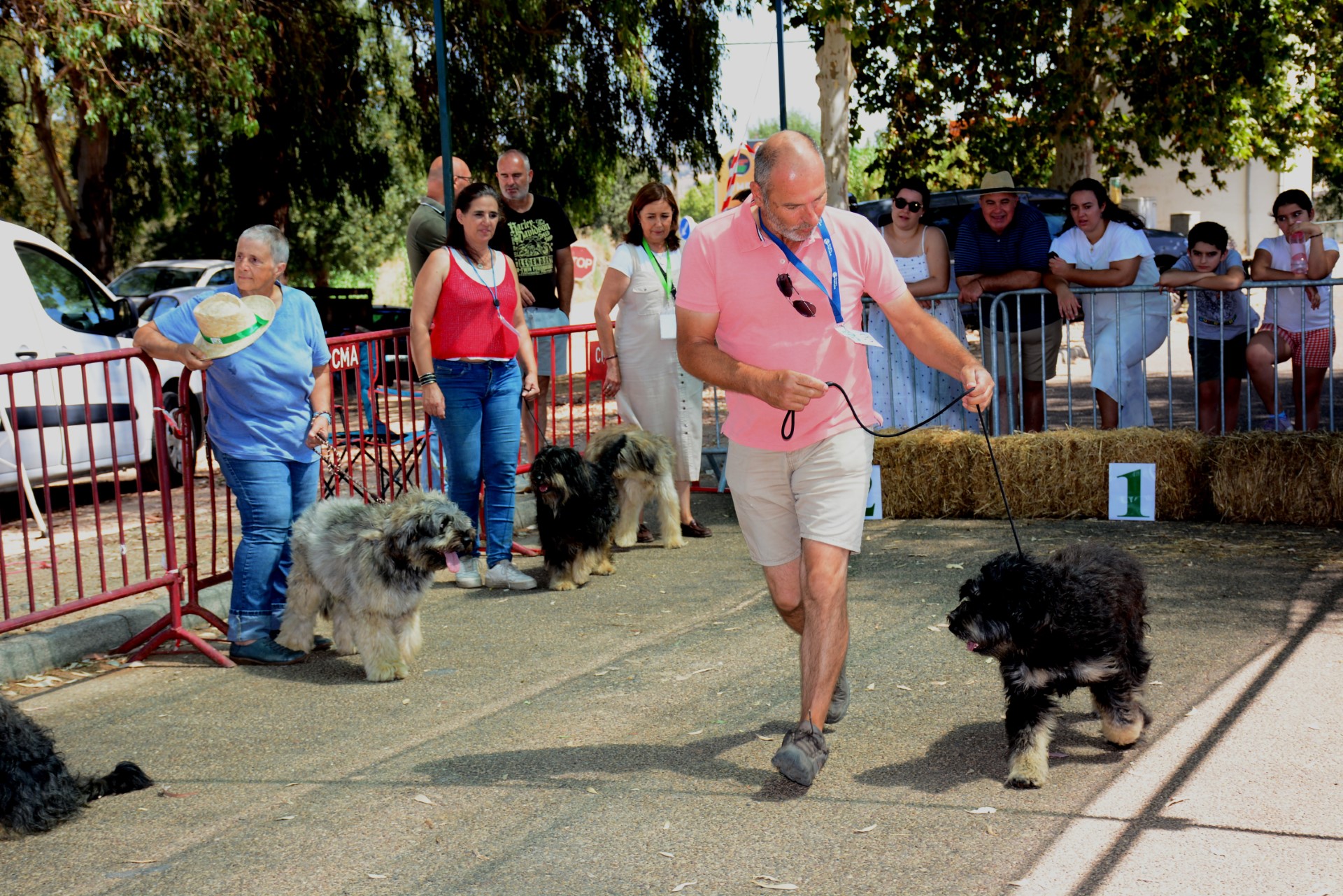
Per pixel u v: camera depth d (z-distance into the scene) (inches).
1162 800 147.0
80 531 349.7
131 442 389.7
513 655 225.0
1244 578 242.2
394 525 208.5
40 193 1189.7
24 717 160.7
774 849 139.6
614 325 312.0
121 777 166.6
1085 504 306.8
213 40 622.5
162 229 1240.2
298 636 230.7
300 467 235.8
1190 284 319.9
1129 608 158.2
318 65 772.6
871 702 188.2
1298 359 339.6
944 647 212.7
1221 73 789.9
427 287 260.4
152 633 236.5
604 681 206.1
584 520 269.4
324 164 872.3
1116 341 327.3
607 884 133.1
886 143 901.8
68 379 364.8
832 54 609.0
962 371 158.2
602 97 853.2
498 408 272.5
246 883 137.9
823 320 157.0
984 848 137.1
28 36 593.3
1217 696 179.8
